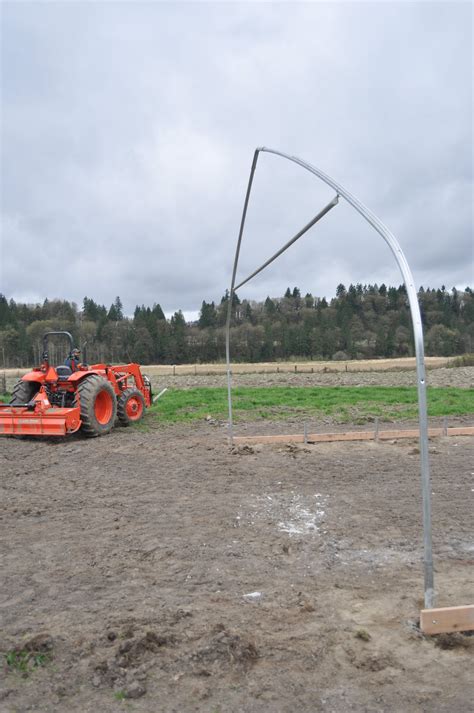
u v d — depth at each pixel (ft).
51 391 34.53
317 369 114.83
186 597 12.50
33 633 10.92
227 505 19.60
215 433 34.55
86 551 15.35
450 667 9.77
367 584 13.21
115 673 9.50
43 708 8.71
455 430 31.89
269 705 8.79
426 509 11.03
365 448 28.76
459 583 13.15
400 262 10.89
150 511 19.01
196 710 8.66
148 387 44.01
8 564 14.49
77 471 24.95
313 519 18.07
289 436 30.40
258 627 11.12
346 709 8.69
